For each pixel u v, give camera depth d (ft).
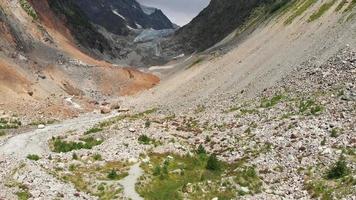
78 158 164.45
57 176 145.69
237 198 129.59
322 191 125.39
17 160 161.17
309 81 199.93
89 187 140.26
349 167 131.54
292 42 267.39
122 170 151.94
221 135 179.01
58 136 216.95
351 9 244.83
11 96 295.48
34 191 131.85
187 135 187.01
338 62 199.82
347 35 217.97
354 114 158.61
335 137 148.87
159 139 181.06
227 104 225.76
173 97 305.32
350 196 117.91
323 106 172.86
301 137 154.51
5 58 336.70
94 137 201.87
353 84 178.91
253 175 140.87
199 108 238.89
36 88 323.57
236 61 316.60
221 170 150.71
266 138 162.61
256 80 239.30
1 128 243.81
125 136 187.32
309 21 280.72
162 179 146.10
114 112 309.83
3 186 136.87
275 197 127.95
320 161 139.03
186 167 155.43
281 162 144.77
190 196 134.10
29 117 275.18
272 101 199.52
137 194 135.23
